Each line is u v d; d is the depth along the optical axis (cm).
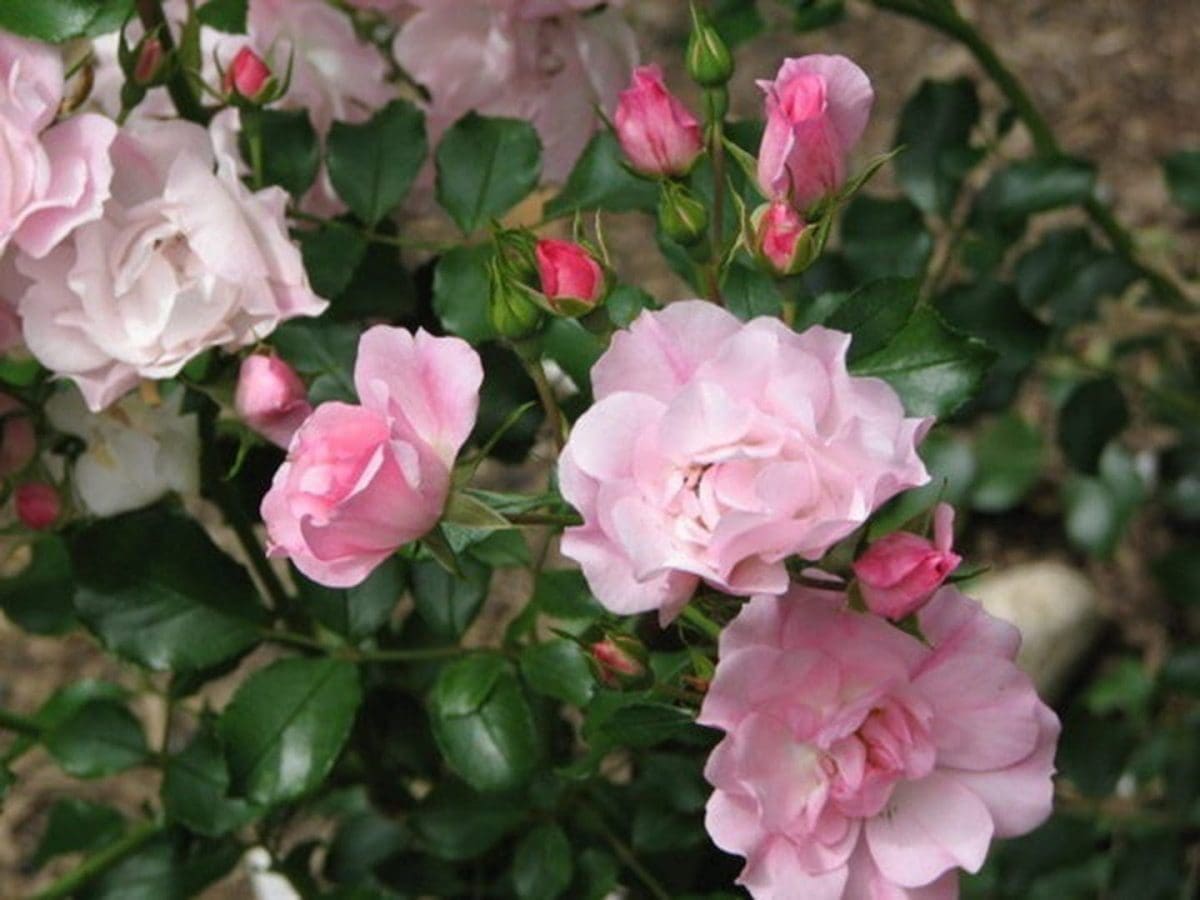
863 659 55
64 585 73
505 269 58
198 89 68
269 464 69
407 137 69
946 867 56
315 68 70
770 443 53
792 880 56
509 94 71
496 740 66
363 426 55
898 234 79
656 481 54
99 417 67
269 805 66
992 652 55
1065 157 83
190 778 72
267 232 61
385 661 76
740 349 53
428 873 76
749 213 63
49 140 59
